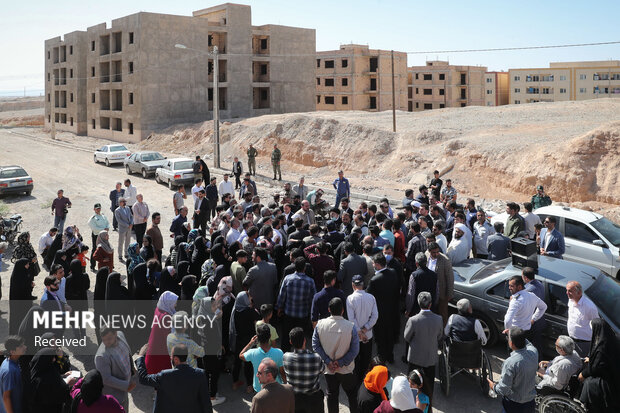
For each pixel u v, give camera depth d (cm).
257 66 6706
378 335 897
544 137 2891
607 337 654
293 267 919
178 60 5600
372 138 3575
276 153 3042
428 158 3134
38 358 621
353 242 1060
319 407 650
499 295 939
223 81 6172
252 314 809
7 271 1525
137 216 1584
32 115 10925
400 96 9112
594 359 657
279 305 878
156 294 959
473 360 807
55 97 7419
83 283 1027
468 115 4125
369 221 1320
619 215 2153
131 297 934
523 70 12075
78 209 2456
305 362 641
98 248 1287
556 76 11706
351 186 2870
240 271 921
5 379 609
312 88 6919
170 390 583
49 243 1426
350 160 3534
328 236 1159
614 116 3397
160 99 5512
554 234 1158
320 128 3850
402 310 1119
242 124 4491
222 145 4400
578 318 788
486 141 3008
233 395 834
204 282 934
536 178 2536
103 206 2530
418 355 762
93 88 6375
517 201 2534
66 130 7219
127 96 5641
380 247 1051
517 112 3981
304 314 867
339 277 940
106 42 6191
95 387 539
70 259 1226
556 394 701
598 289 859
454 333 817
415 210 1402
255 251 910
